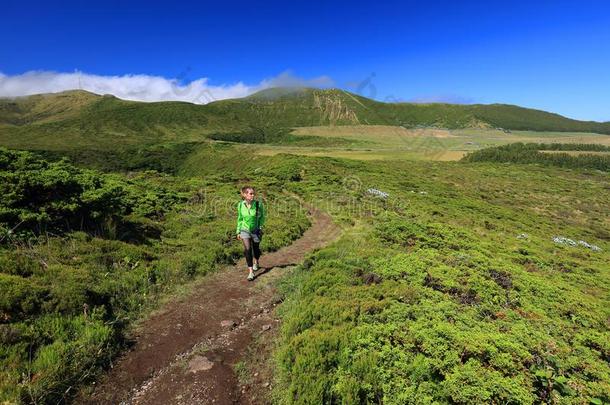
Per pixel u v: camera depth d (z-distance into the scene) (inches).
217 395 197.2
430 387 197.3
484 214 1384.1
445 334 239.1
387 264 389.7
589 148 6614.2
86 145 7573.8
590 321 361.7
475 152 5600.4
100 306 266.5
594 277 639.8
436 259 432.1
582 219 2198.6
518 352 234.8
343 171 2122.3
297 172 1827.0
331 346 225.8
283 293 343.0
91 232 403.9
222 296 327.3
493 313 315.3
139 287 313.6
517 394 195.0
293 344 228.4
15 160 472.7
